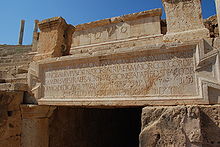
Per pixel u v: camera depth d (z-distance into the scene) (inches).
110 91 122.7
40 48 168.1
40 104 145.9
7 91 139.8
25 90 153.0
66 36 177.2
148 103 110.4
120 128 307.7
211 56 99.7
